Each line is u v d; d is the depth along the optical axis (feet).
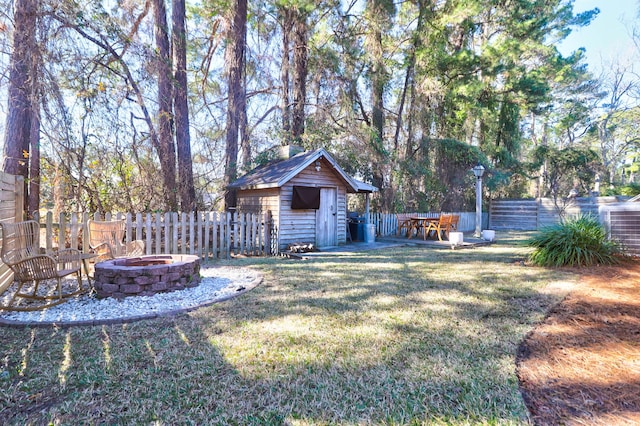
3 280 14.30
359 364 8.17
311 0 38.11
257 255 28.02
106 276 13.73
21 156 24.90
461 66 50.29
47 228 17.83
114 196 28.45
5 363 8.25
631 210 21.52
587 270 18.10
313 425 6.05
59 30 20.83
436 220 39.01
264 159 37.04
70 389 7.17
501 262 22.36
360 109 52.19
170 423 6.09
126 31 26.61
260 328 10.47
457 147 51.83
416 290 15.05
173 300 13.34
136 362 8.31
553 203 54.13
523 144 80.53
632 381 7.25
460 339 9.59
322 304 12.97
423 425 6.04
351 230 38.93
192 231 24.20
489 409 6.46
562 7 61.46
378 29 45.34
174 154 31.63
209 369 7.96
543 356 8.53
